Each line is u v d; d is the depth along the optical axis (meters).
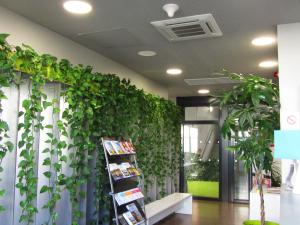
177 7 2.68
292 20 2.94
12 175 2.56
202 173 7.72
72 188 3.12
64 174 3.11
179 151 7.21
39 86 2.74
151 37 3.49
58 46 3.37
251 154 2.84
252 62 4.44
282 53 3.01
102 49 3.95
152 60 4.44
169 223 5.34
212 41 3.58
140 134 4.68
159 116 5.68
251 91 2.72
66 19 2.99
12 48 2.65
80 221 3.37
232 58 4.27
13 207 2.56
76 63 3.66
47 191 2.87
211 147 7.72
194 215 5.93
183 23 3.05
